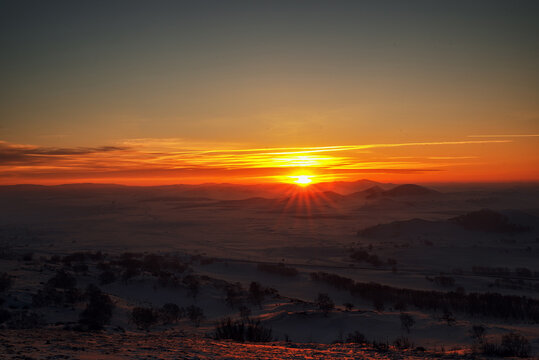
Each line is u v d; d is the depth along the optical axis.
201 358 13.50
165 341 19.58
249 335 24.77
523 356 21.20
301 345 22.45
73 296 78.62
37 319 53.38
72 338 18.25
